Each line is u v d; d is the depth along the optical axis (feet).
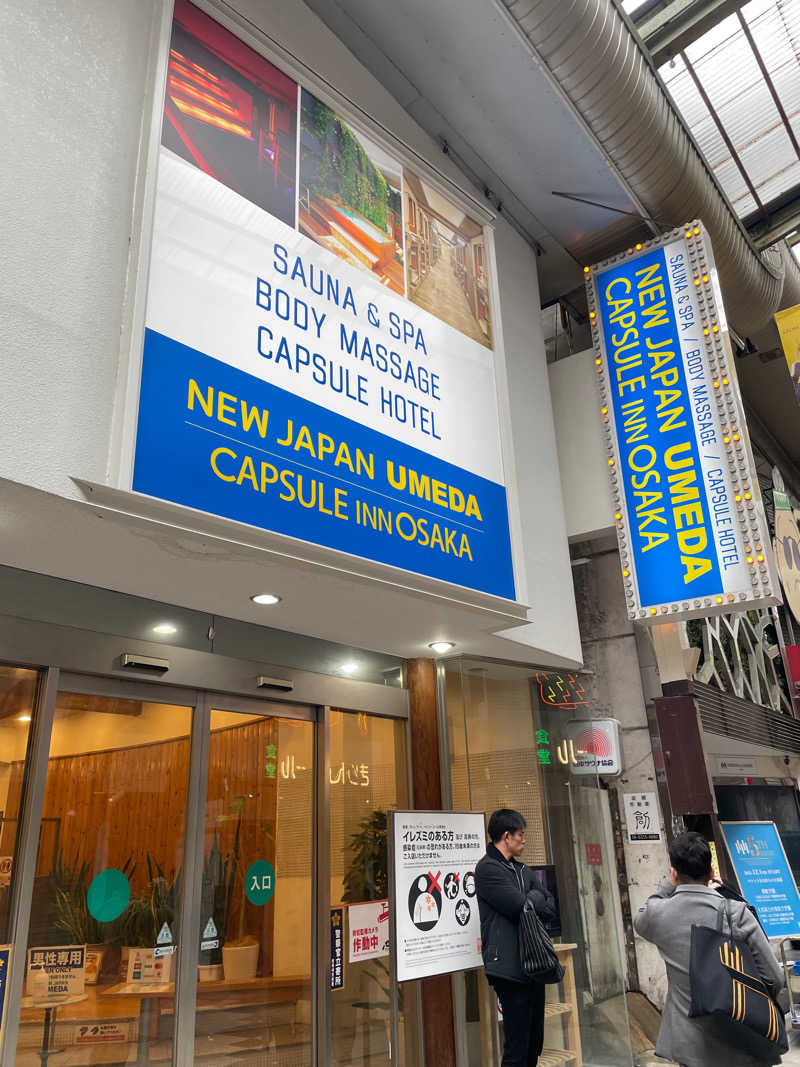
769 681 33.22
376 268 14.43
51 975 10.24
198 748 12.92
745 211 27.68
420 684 17.56
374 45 17.01
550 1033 16.70
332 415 12.40
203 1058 11.64
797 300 30.42
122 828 11.56
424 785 16.81
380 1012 14.66
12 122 9.38
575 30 15.14
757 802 28.96
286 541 10.87
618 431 19.34
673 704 19.97
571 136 18.71
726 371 18.02
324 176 13.84
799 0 19.80
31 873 10.28
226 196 11.75
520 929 12.19
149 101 10.96
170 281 10.48
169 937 11.69
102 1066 10.46
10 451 8.44
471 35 16.31
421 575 12.95
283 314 12.10
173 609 13.11
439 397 14.96
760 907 20.53
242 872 13.03
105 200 10.27
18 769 10.66
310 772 14.87
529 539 17.87
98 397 9.52
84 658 11.57
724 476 17.39
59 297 9.36
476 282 17.30
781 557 26.76
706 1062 9.23
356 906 14.82
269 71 13.32
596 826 18.97
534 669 19.38
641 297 19.93
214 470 10.30
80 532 9.89
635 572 18.06
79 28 10.61
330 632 15.29
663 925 9.95
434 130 18.92
